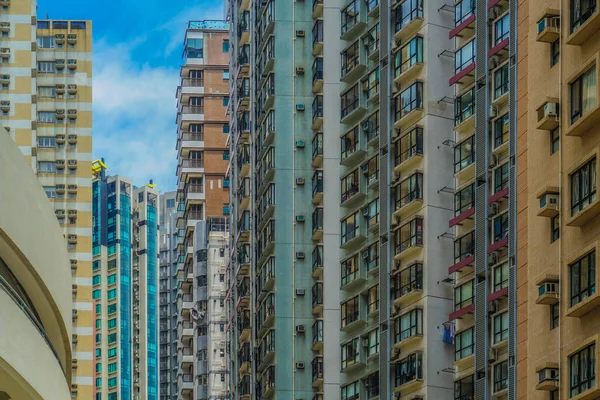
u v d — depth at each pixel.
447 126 83.69
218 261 165.62
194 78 193.75
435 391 79.75
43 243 63.38
